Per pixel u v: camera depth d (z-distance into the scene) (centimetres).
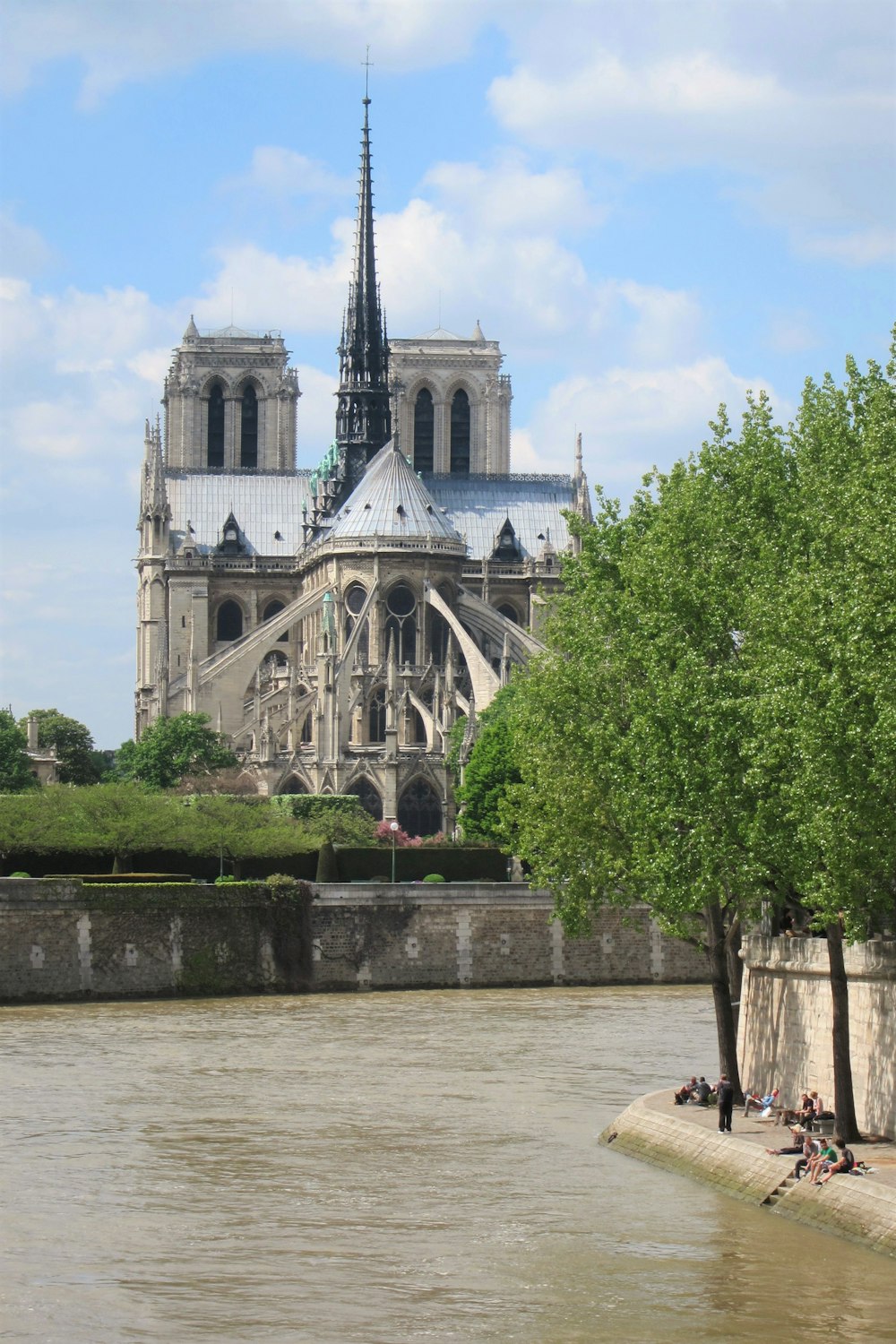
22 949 13388
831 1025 7625
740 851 7169
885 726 6134
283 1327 5588
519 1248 6334
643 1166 7531
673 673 7638
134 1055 10644
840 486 7600
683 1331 5534
